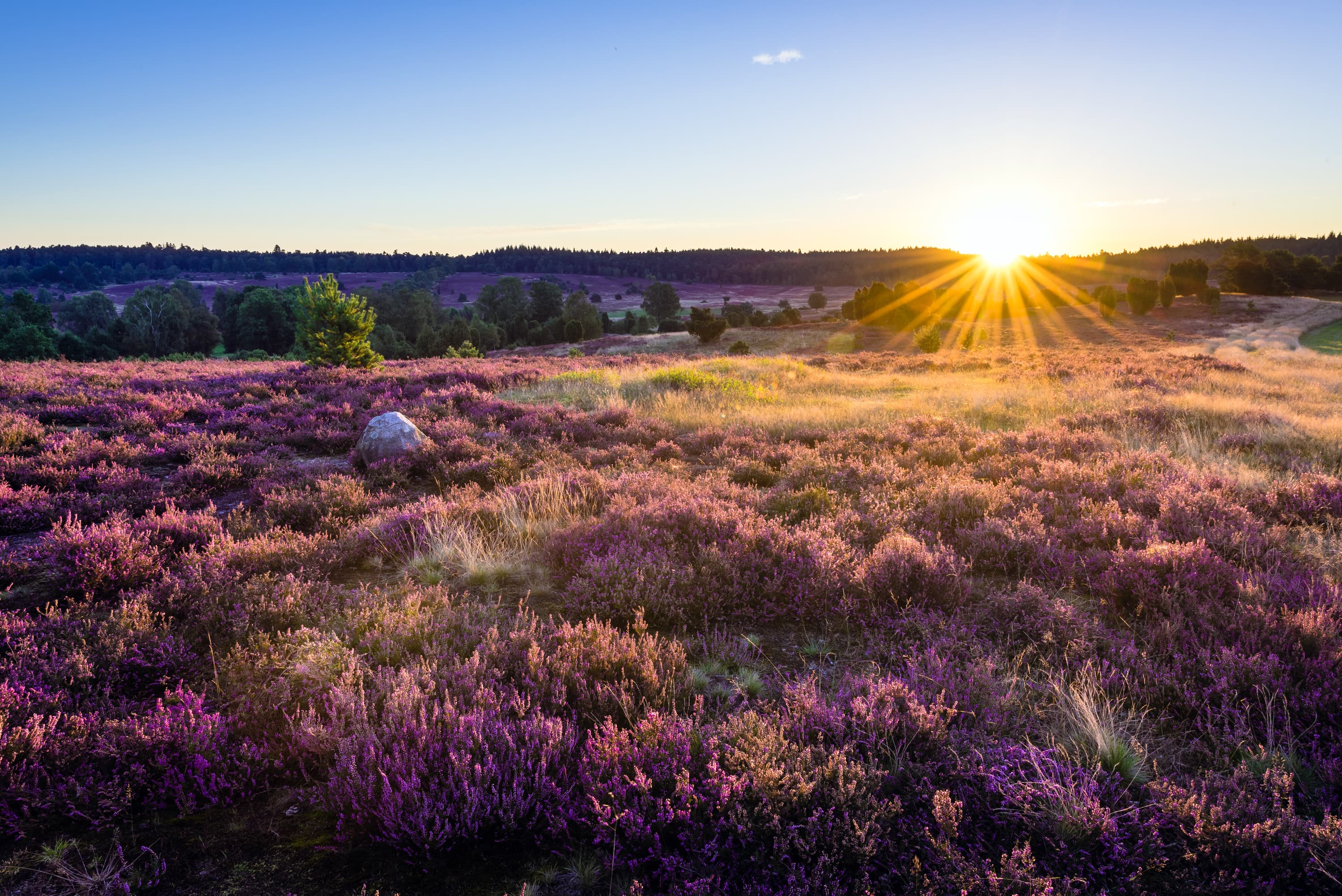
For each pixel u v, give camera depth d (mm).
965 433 11906
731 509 6879
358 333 28141
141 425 12344
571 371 23766
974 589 5402
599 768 3020
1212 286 146375
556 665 3914
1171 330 76875
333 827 2916
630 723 3506
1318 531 6199
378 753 3029
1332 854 2391
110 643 4031
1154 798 2857
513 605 5316
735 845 2697
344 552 6324
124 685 3908
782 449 10867
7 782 2865
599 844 2771
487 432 12539
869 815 2688
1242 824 2625
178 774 2998
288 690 3584
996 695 3629
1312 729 3205
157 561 5719
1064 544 6125
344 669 3865
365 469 10383
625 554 5617
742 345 57188
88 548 5492
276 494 8312
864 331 87125
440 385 19859
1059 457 9844
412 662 4059
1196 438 10984
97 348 78938
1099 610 4895
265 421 13578
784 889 2461
